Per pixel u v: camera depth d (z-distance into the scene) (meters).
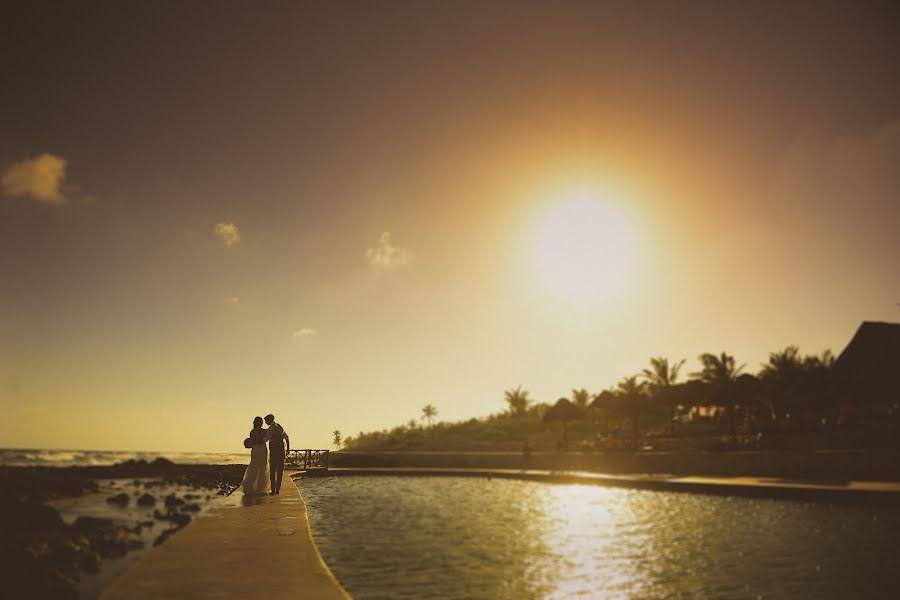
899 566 16.20
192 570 6.40
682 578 16.11
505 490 37.00
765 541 19.89
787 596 14.03
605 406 57.16
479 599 14.36
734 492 29.52
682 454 40.38
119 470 60.62
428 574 16.53
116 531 21.84
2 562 14.83
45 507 22.94
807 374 48.03
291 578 6.06
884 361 43.47
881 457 31.72
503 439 70.88
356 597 14.23
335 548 19.36
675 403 53.41
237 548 7.64
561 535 22.44
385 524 23.75
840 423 47.56
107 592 5.49
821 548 18.48
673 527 23.52
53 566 15.46
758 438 43.47
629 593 14.93
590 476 39.38
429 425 85.25
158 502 33.91
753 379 50.09
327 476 34.78
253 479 15.26
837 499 25.77
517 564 17.97
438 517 26.23
